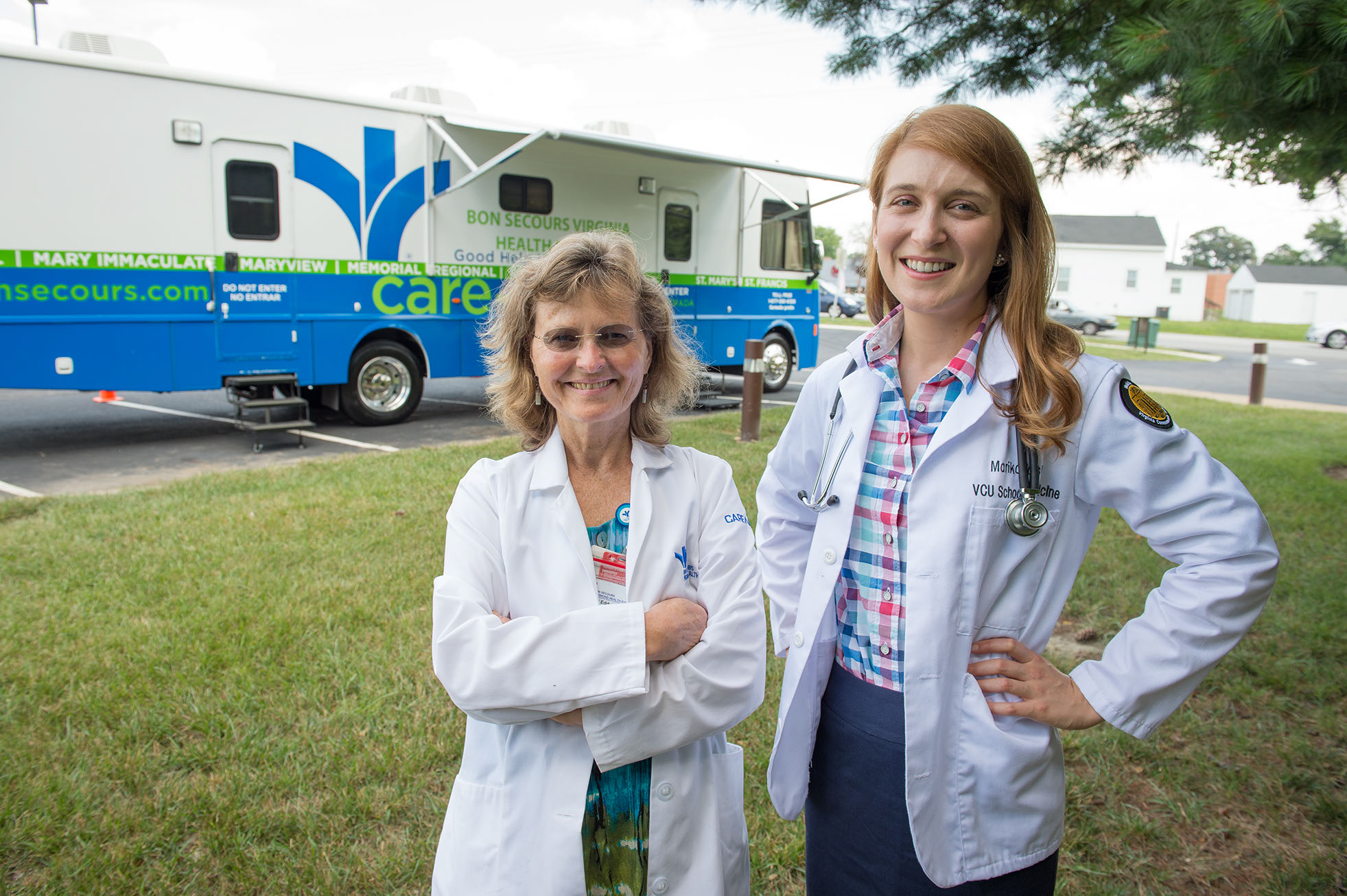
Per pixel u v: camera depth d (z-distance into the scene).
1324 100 3.30
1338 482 6.97
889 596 1.57
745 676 1.54
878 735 1.58
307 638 3.79
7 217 6.82
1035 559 1.49
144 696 3.28
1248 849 2.57
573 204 9.75
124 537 5.11
